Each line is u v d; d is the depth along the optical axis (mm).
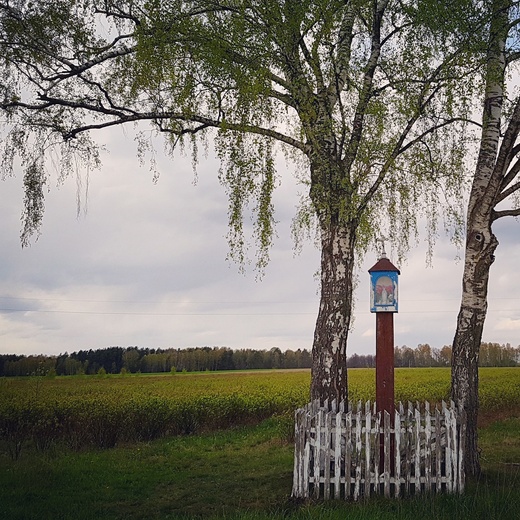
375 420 8516
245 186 9547
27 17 10633
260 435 18094
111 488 10891
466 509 7516
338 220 10086
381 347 9039
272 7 9188
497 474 9719
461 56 9188
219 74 9672
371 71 10289
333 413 8664
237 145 9547
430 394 24719
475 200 10078
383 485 8461
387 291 9102
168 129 11148
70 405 18125
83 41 10727
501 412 23000
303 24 9383
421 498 8117
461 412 8734
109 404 18438
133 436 17328
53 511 9203
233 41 9438
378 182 9891
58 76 10859
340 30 10758
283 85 10258
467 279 9977
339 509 7773
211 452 15219
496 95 10258
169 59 9812
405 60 9594
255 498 9375
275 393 24750
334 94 10469
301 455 8711
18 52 10656
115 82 11078
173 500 9945
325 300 10070
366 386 26797
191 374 53312
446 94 9289
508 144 9625
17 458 13922
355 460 8398
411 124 9844
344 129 9453
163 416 18141
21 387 27656
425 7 9055
